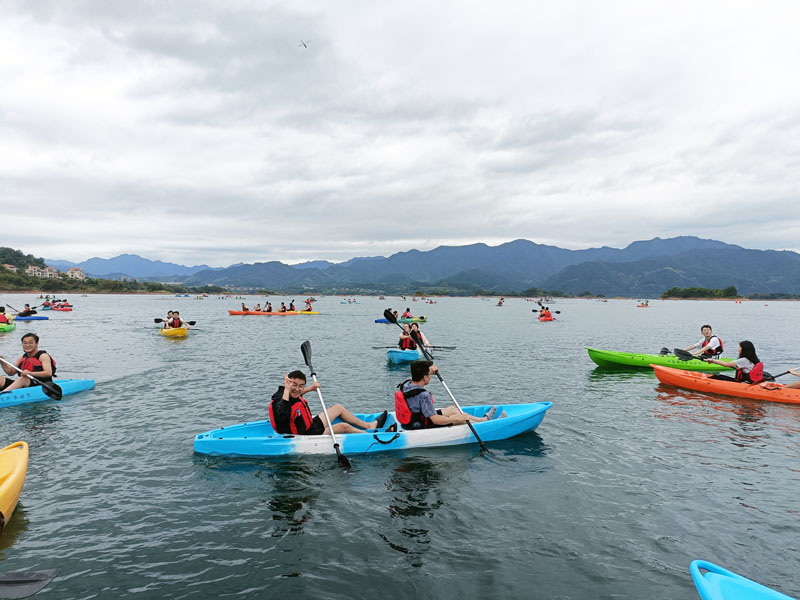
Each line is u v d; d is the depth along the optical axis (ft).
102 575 14.64
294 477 22.41
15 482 18.35
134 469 23.27
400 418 27.63
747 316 234.17
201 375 49.34
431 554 15.90
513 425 28.53
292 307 188.65
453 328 127.65
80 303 318.65
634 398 40.01
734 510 19.26
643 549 16.30
